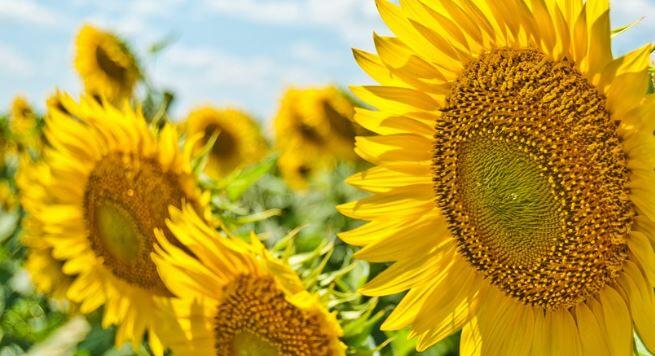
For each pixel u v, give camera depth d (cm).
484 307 76
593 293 71
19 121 148
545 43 69
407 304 77
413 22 72
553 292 73
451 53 73
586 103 69
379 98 75
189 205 84
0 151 146
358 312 77
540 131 70
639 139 66
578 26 67
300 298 76
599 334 71
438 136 75
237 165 150
